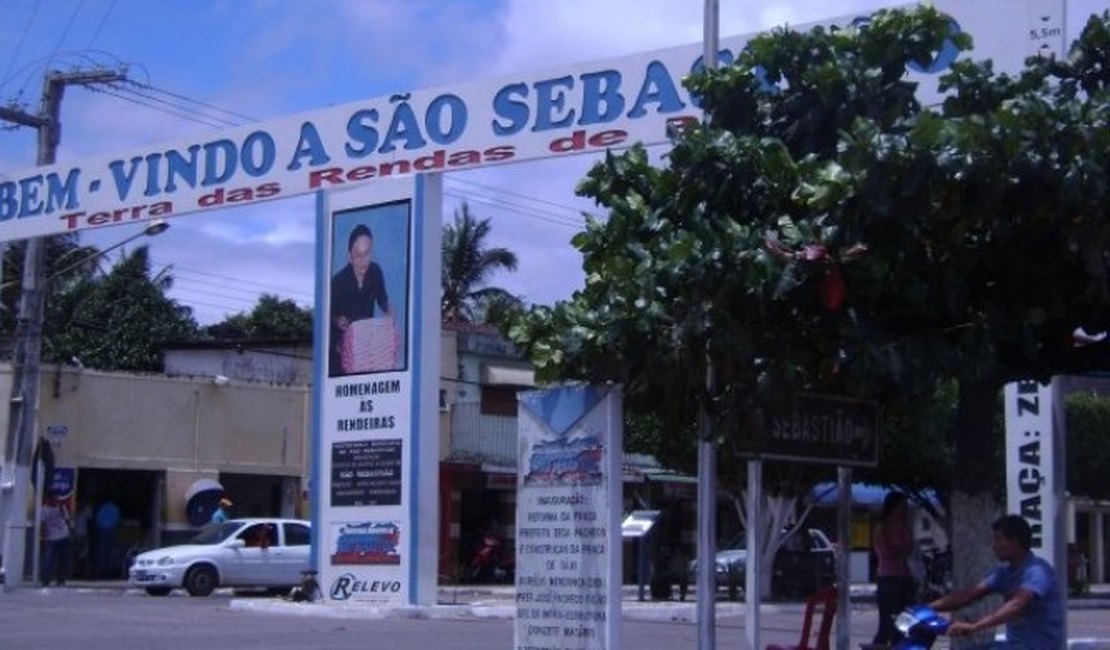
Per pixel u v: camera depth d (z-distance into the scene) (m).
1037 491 16.48
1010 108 8.14
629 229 9.55
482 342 45.38
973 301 9.05
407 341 24.86
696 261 8.72
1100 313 9.60
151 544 38.22
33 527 34.06
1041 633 8.97
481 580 42.25
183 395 39.03
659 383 9.34
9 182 32.19
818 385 9.44
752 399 8.84
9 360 42.22
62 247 53.00
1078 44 9.59
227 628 20.86
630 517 33.66
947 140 8.04
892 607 14.20
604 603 9.65
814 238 8.54
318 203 26.31
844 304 8.86
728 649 19.08
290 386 41.38
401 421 24.83
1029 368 10.20
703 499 10.52
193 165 28.50
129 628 20.38
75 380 36.88
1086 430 42.50
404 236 25.03
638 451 33.06
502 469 43.75
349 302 25.73
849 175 8.35
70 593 30.17
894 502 14.42
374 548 25.06
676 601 31.33
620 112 22.64
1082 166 7.95
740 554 35.84
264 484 41.09
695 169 9.47
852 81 9.70
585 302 9.49
